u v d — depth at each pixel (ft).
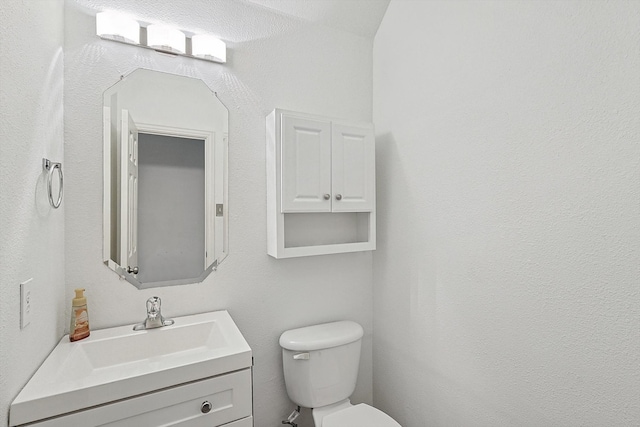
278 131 4.71
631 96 2.75
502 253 3.82
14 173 2.54
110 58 4.14
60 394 2.67
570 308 3.19
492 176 3.92
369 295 6.07
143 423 3.00
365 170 5.36
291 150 4.73
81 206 3.98
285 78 5.28
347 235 5.95
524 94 3.56
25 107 2.75
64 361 3.20
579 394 3.13
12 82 2.50
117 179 4.18
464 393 4.29
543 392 3.42
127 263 4.23
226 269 4.83
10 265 2.48
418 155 5.02
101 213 4.09
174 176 4.52
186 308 4.57
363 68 5.99
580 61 3.08
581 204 3.10
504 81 3.76
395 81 5.49
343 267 5.82
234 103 4.89
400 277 5.41
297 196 4.77
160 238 4.43
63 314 3.81
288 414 5.28
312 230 5.59
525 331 3.59
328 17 5.52
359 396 5.97
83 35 3.99
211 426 3.31
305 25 5.45
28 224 2.80
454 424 4.43
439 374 4.66
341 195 5.13
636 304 2.75
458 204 4.37
